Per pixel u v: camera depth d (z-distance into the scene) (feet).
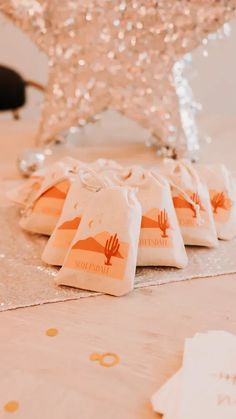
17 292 1.88
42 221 2.26
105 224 1.86
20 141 3.97
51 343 1.59
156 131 3.38
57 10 3.07
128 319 1.71
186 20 2.97
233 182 2.35
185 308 1.76
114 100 3.35
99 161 2.37
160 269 2.02
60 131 3.57
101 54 3.20
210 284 1.92
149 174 2.09
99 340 1.60
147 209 2.00
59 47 3.23
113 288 1.84
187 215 2.12
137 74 3.23
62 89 3.38
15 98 5.10
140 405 1.32
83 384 1.40
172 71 3.20
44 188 2.27
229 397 1.27
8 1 3.05
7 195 2.61
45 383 1.41
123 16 3.04
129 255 1.84
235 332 1.62
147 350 1.54
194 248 2.17
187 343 1.48
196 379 1.33
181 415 1.22
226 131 4.06
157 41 3.09
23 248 2.22
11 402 1.33
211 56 5.09
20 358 1.52
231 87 5.30
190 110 3.47
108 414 1.29
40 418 1.28
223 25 3.06
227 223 2.22
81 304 1.81
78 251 1.88
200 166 2.36
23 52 5.46
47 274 2.00
